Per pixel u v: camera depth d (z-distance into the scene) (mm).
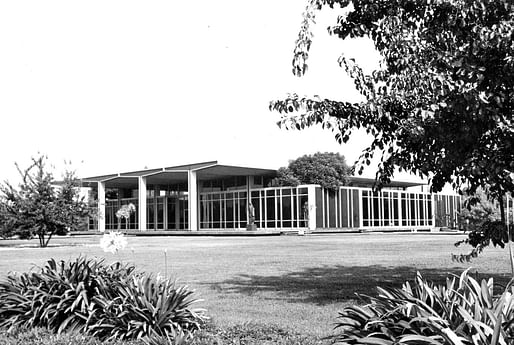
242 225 65062
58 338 6504
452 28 7695
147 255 22500
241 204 65438
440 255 19953
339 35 8836
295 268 16188
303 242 34125
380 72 8828
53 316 7074
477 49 7180
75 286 7305
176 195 71438
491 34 6875
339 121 8266
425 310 3926
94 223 80938
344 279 13062
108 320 6773
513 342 3291
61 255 23922
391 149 8570
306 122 8367
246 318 8258
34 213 34531
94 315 6898
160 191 74125
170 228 71625
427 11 8062
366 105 8078
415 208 72875
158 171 60781
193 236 53031
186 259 20109
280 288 11797
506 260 16922
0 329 7219
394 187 74062
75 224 36844
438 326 3418
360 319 4426
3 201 35438
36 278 7781
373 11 8578
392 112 8258
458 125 7375
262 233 53188
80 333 6812
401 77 7836
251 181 65562
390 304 4371
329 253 22766
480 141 7477
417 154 8203
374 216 66750
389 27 8102
